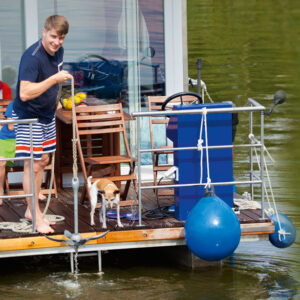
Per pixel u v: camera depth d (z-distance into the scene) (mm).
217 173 22688
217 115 22438
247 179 33406
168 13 29891
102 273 22625
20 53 28391
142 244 22125
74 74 29203
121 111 25875
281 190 31859
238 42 78562
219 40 79438
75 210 20938
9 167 26078
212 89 55562
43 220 21969
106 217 23500
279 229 23125
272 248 25438
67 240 21000
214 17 93812
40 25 28500
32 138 20984
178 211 22688
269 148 39719
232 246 20875
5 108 27250
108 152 27578
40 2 28422
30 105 20969
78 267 23281
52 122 21734
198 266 23188
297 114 47969
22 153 21203
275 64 67312
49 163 27781
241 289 21312
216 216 20734
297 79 59969
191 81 31062
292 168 35625
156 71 30078
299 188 32094
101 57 29453
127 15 29531
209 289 21328
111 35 29469
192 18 93500
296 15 93812
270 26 87875
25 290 21078
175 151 22953
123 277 22266
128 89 29844
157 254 24781
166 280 22047
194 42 78188
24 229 21750
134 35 29688
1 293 20828
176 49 30078
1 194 25172
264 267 23344
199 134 22375
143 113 21438
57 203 25719
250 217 23031
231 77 60656
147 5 29719
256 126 44594
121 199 26359
